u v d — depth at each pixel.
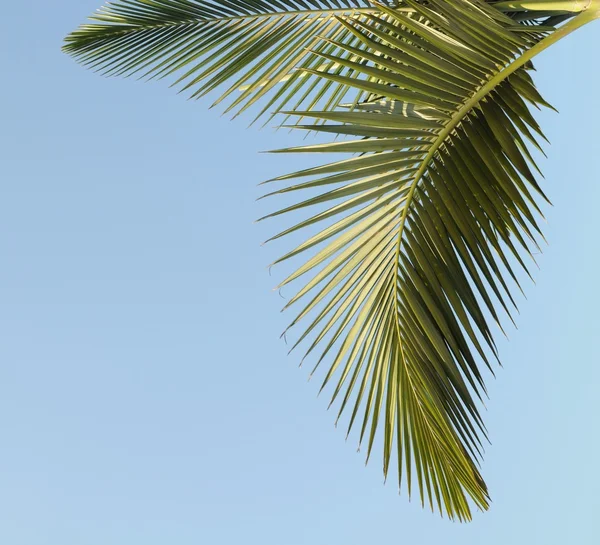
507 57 1.78
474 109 1.92
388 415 2.25
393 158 1.89
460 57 1.77
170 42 2.56
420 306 2.07
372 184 1.92
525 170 1.86
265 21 2.47
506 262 1.90
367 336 2.14
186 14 2.51
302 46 2.42
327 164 1.81
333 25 2.41
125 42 2.62
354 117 1.78
